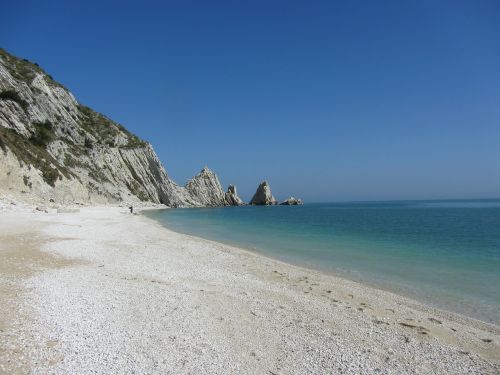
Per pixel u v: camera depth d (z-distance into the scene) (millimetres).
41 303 9688
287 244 27359
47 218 34625
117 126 114938
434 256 21938
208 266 17031
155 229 35688
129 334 8109
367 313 10914
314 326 9492
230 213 86375
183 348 7621
